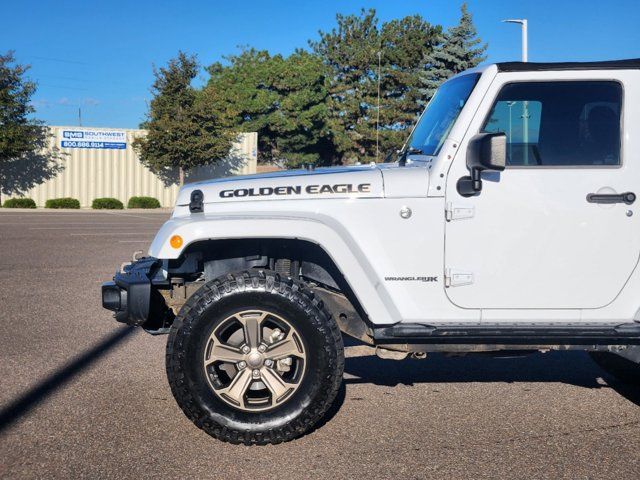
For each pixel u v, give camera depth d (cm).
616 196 413
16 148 3284
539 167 415
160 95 3656
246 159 4128
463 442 424
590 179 414
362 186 416
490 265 414
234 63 5081
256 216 411
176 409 481
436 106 488
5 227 2059
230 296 400
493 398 511
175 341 401
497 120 420
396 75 4841
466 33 3612
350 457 400
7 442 421
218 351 406
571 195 413
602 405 495
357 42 5053
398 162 482
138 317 430
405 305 417
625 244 414
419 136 489
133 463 391
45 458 398
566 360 621
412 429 446
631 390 530
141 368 582
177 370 401
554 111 421
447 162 414
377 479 371
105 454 403
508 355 447
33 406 486
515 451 410
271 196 422
